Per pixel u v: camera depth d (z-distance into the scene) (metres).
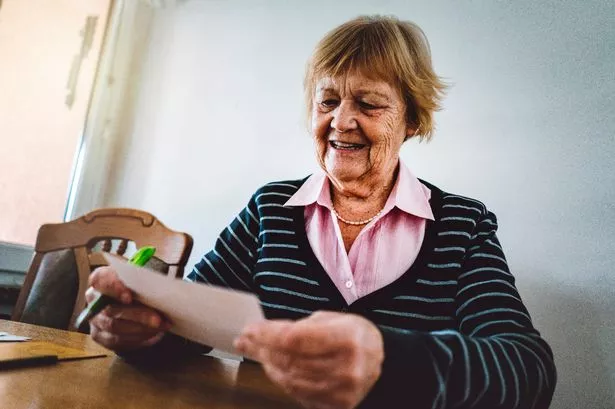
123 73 2.08
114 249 1.85
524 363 0.48
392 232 0.84
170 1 2.11
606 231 1.11
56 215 1.90
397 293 0.77
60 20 1.94
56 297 1.13
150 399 0.45
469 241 0.81
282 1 1.86
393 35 0.82
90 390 0.45
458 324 0.74
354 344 0.32
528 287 1.18
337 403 0.33
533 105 1.29
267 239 0.89
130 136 2.02
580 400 1.06
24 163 1.81
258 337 0.33
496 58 1.37
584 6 1.27
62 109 1.94
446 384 0.39
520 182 1.25
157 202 1.88
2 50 1.75
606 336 1.06
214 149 1.83
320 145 0.87
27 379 0.46
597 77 1.21
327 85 0.84
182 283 0.41
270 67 1.81
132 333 0.58
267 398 0.51
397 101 0.83
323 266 0.82
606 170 1.15
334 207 0.89
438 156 1.38
